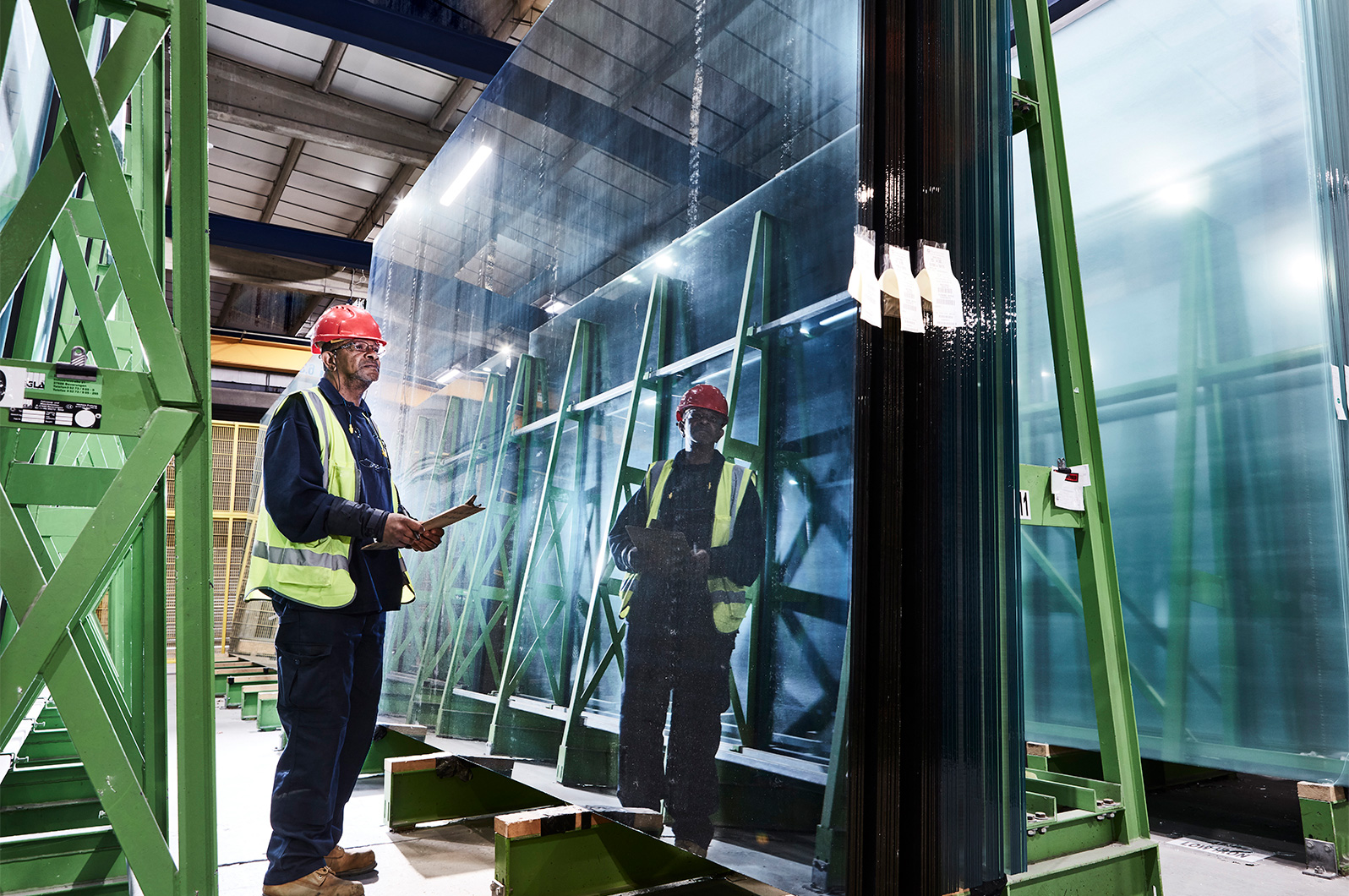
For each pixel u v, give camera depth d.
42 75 1.93
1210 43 3.43
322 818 2.20
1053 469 2.36
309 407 2.33
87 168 1.50
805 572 1.83
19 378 1.42
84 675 1.44
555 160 3.12
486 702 3.05
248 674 7.03
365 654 2.43
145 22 1.59
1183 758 3.30
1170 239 3.54
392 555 2.53
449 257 4.02
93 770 1.44
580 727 2.45
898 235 1.85
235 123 8.73
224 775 3.93
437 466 3.92
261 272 12.32
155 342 1.54
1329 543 2.97
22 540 1.42
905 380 1.85
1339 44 3.29
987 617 1.92
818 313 1.89
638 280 2.58
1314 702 2.95
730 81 2.26
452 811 3.11
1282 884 2.56
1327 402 3.02
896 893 1.69
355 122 8.91
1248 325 3.26
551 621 2.84
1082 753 3.75
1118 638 2.42
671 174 2.47
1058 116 2.60
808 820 1.73
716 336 2.23
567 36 3.09
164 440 1.53
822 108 1.93
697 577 2.10
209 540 1.58
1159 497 3.49
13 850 1.78
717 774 1.95
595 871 2.29
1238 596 3.21
